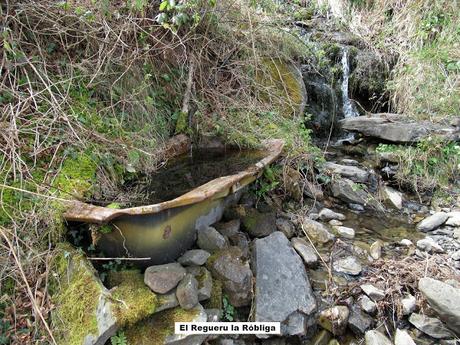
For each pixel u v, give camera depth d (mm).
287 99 3697
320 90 4324
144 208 1747
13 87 2201
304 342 2025
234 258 2131
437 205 3146
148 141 2564
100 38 2623
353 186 3105
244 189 2684
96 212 1767
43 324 1658
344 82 4512
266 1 4148
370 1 5367
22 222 1861
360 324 2072
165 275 1840
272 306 2020
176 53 3084
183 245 2062
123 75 2678
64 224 1868
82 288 1699
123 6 2775
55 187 1886
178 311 1799
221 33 3355
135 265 1923
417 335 2045
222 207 2439
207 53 3307
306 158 3129
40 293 1732
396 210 3084
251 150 2859
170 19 2826
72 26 2598
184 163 2682
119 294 1733
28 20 2424
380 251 2555
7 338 1628
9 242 1672
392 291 2207
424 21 4641
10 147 1969
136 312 1679
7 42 2201
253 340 1966
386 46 4668
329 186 3176
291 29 4742
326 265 2395
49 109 2236
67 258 1800
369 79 4473
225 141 2908
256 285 2096
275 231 2471
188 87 2984
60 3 2447
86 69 2488
